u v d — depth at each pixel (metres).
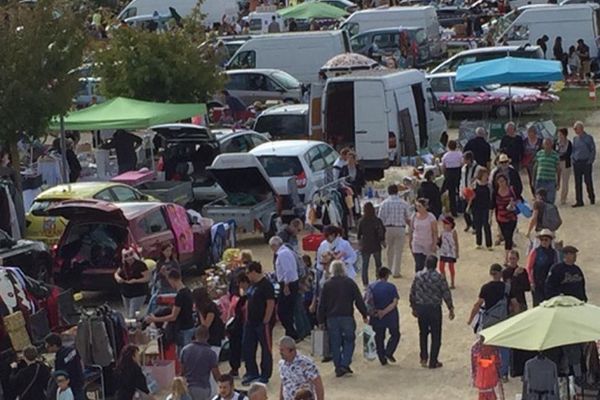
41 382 36.16
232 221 58.97
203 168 69.00
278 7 156.75
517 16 117.44
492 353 36.41
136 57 82.94
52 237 56.28
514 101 91.56
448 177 63.88
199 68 83.50
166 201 62.84
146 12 142.50
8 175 62.50
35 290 44.25
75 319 46.09
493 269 39.94
